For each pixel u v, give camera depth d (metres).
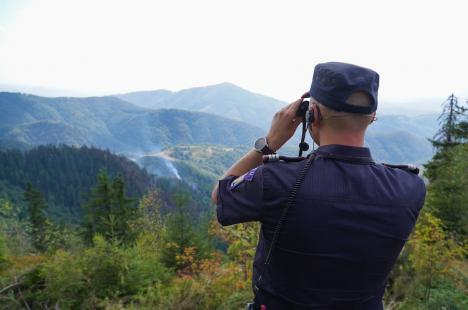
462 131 21.88
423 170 20.58
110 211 20.86
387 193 1.24
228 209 1.33
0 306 5.28
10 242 11.95
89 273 6.14
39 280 5.93
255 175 1.29
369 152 1.31
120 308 5.52
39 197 36.03
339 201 1.19
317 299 1.22
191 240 10.55
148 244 11.97
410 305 5.47
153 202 22.38
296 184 1.21
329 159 1.25
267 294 1.33
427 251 6.38
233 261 6.11
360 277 1.22
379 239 1.21
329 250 1.19
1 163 135.00
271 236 1.25
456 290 6.23
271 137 1.41
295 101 1.39
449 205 12.05
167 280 7.43
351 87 1.19
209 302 5.54
